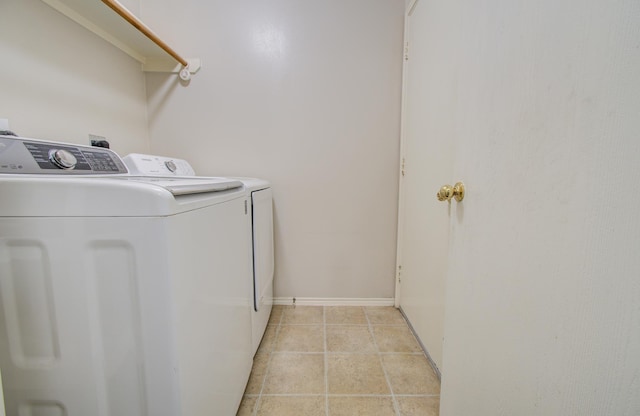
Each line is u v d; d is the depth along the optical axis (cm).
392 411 108
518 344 56
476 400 71
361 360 138
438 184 127
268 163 183
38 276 55
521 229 55
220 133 179
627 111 35
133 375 56
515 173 57
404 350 146
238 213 101
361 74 177
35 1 101
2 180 53
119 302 55
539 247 50
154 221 53
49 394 58
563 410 45
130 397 57
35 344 56
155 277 54
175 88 175
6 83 93
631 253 35
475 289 72
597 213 39
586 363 41
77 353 56
